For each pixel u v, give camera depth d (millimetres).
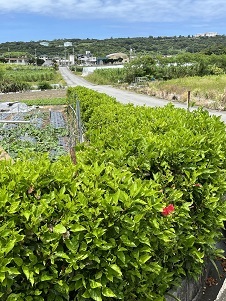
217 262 4625
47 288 2613
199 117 5406
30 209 2648
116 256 2783
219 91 26672
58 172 3021
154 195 3111
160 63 67312
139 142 3936
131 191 2928
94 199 2830
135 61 59219
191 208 3883
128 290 2969
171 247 3320
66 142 13570
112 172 3252
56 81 71062
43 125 18391
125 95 36844
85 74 97438
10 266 2490
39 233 2559
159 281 3232
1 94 46812
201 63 57594
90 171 3168
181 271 3504
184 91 30375
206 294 4047
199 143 4129
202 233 3889
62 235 2637
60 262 2688
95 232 2650
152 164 3779
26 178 2834
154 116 5746
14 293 2467
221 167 4660
